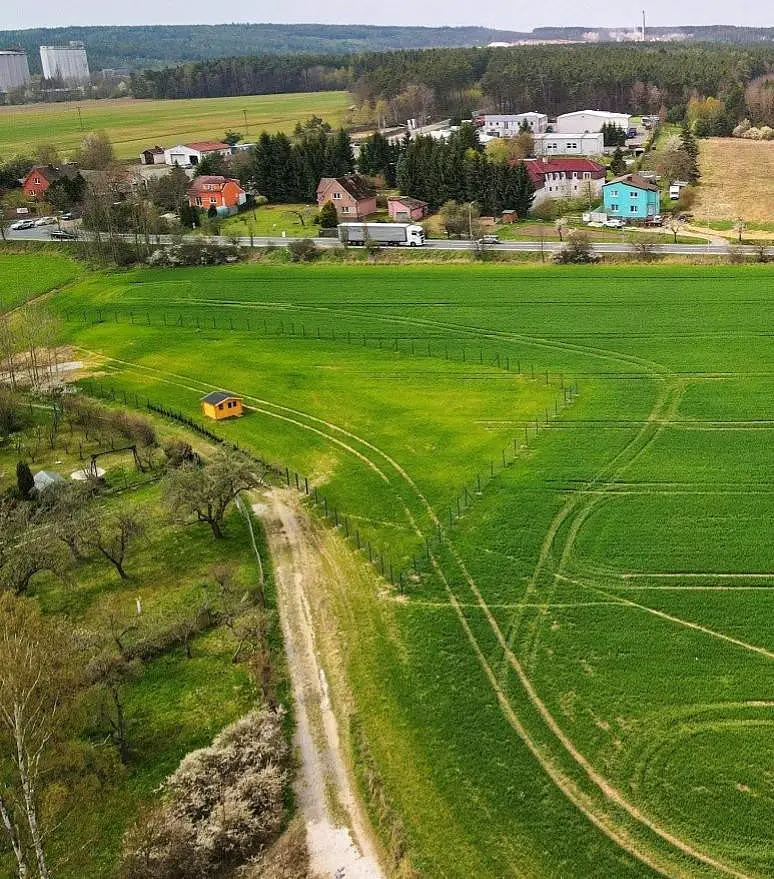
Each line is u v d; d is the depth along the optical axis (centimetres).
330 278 13238
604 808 4012
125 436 8156
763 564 5584
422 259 13825
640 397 8212
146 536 6425
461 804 4097
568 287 11925
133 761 4406
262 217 17238
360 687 4862
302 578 5875
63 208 18625
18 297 13400
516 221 15812
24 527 6322
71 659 4884
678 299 11050
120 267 14750
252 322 11369
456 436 7712
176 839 3803
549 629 5169
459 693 4753
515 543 6012
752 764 4159
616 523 6141
